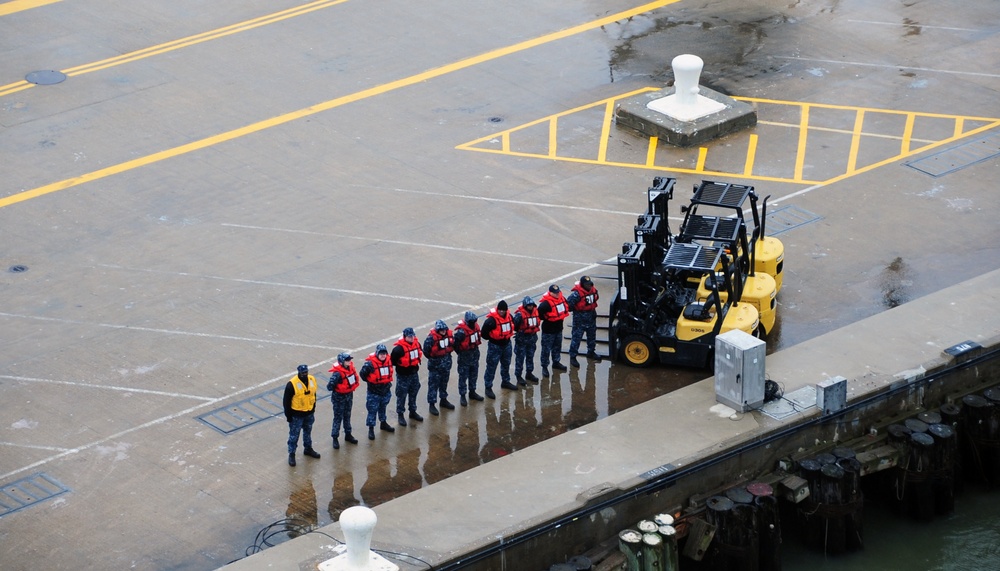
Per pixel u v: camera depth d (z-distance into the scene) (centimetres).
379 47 5747
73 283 4200
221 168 4853
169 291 4150
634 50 5722
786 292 4106
